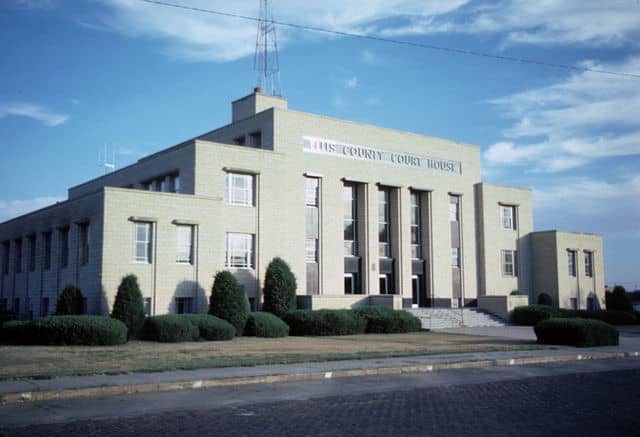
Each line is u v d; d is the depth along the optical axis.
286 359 19.19
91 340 24.22
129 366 17.22
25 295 39.19
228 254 34.09
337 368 17.38
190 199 32.00
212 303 30.22
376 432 10.01
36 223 38.31
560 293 49.97
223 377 15.30
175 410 11.88
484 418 11.27
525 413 11.80
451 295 45.16
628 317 47.50
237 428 10.23
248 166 35.19
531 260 51.47
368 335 32.41
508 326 41.09
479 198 48.09
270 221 35.69
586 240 53.09
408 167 43.59
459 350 23.25
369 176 41.25
